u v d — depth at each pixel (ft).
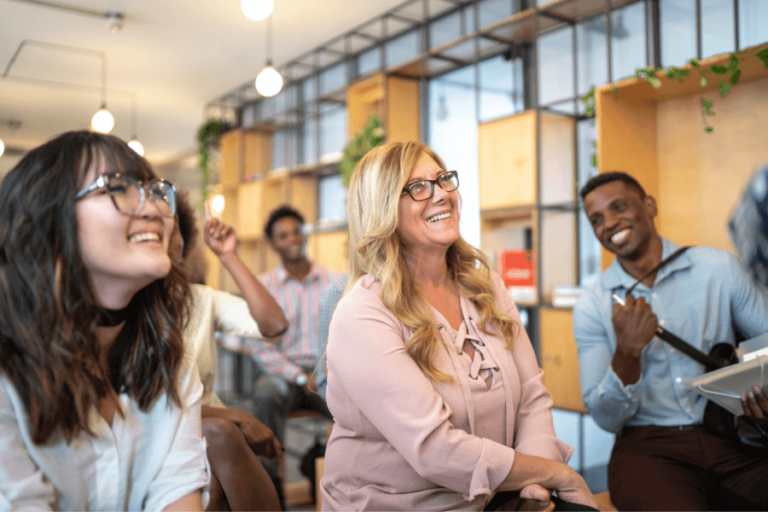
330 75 18.92
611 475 6.26
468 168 14.08
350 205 4.76
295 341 11.56
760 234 8.45
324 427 15.74
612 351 6.77
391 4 14.57
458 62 13.62
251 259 21.44
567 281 11.19
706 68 7.73
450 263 4.95
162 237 2.92
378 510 4.10
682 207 9.34
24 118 24.41
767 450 5.68
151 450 3.20
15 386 2.65
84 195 2.68
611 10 10.99
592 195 6.84
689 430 6.20
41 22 15.31
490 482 3.80
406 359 4.02
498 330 4.66
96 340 2.91
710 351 6.20
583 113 11.34
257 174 20.94
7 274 2.63
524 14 11.19
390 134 14.49
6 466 2.59
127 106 23.17
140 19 15.20
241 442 4.71
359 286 4.39
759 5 9.10
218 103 22.91
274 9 14.78
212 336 6.20
